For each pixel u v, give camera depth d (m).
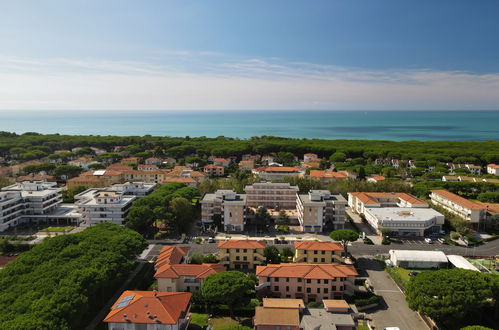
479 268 115.62
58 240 102.75
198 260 113.56
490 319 88.50
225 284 86.44
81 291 79.69
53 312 69.69
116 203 152.88
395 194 182.62
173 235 147.25
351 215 178.00
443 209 163.75
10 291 77.81
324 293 97.75
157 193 168.62
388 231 143.25
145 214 141.38
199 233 150.88
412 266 118.19
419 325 87.44
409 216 151.88
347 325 77.50
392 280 110.38
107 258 93.94
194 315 89.81
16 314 69.00
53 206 172.00
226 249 115.94
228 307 91.25
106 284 90.62
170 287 96.31
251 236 148.75
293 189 180.75
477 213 154.62
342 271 99.12
